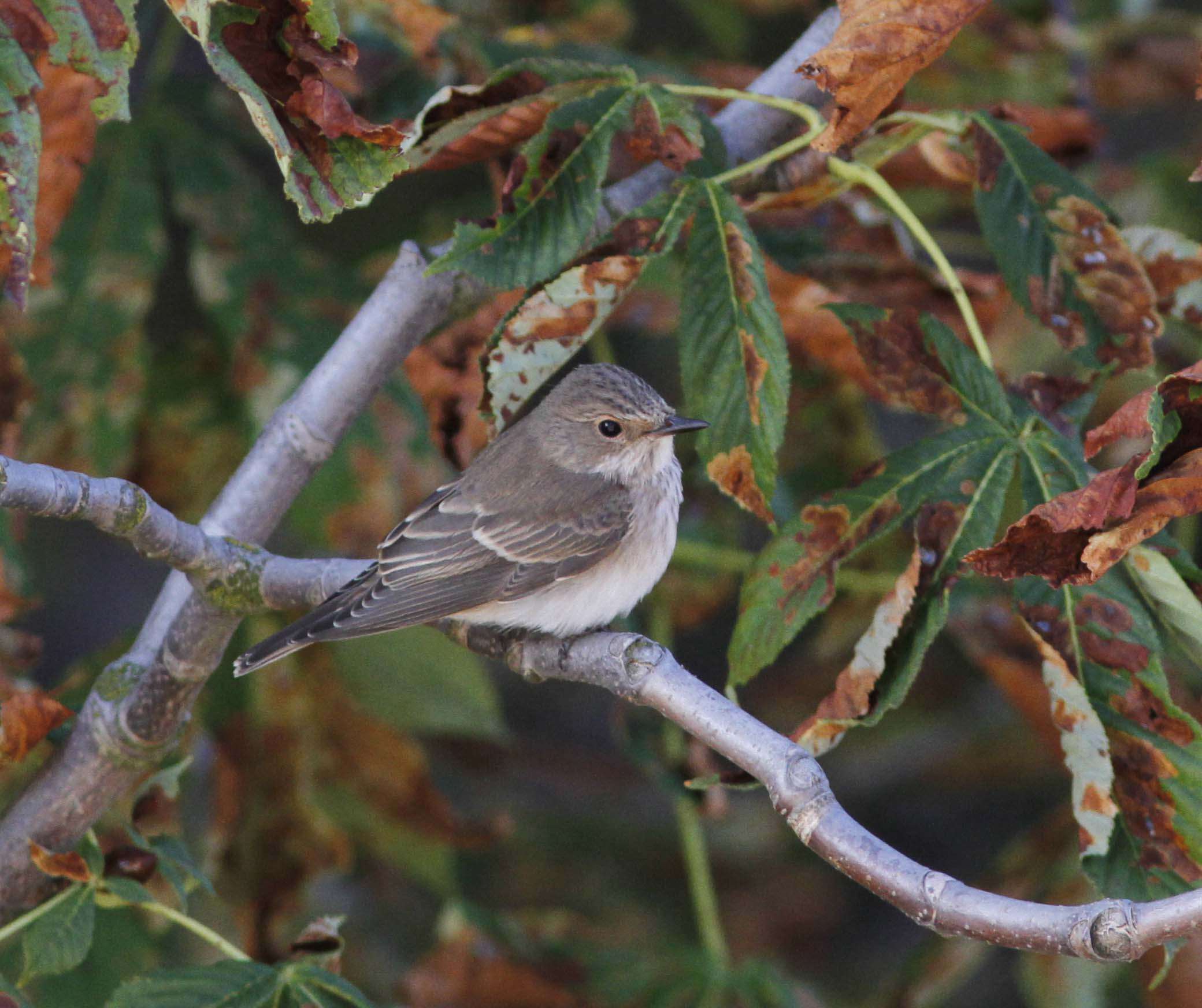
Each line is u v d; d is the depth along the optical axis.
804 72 7.14
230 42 6.62
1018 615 7.32
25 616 14.37
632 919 14.73
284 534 12.77
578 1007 11.06
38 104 8.12
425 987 11.04
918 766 14.57
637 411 10.20
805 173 8.74
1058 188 8.41
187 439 11.36
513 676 15.94
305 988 7.73
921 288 10.14
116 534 7.06
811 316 9.30
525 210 7.80
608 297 7.74
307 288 10.77
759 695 14.23
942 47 7.17
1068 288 8.43
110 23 6.44
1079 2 14.05
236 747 11.05
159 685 7.79
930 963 11.17
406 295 8.52
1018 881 10.93
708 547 11.98
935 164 9.23
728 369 7.51
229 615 7.64
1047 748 11.01
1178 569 7.23
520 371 7.81
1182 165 13.01
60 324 10.28
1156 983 6.86
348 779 11.34
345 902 13.97
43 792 8.02
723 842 15.52
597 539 9.95
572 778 15.09
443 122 8.36
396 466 10.48
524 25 12.01
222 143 11.05
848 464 12.53
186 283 11.81
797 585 7.68
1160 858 7.07
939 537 7.59
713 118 9.38
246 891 10.98
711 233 7.69
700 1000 11.07
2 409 9.40
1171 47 13.35
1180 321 8.82
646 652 7.12
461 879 14.60
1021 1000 14.02
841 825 6.25
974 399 7.93
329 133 6.63
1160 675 7.15
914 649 7.41
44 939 7.63
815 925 15.21
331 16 6.54
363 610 8.55
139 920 9.51
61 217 8.39
